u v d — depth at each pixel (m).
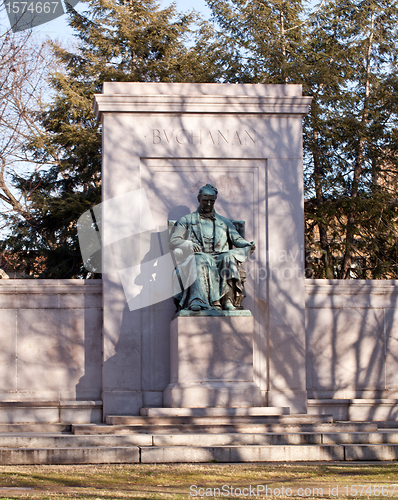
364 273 28.30
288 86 16.39
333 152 28.23
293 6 29.97
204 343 13.88
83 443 11.66
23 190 29.02
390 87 28.11
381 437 12.19
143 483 9.02
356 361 16.50
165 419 12.94
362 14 28.81
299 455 11.19
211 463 10.77
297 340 15.54
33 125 30.02
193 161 16.08
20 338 15.48
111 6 31.42
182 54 31.66
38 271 29.08
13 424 14.54
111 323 15.20
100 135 28.95
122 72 30.22
